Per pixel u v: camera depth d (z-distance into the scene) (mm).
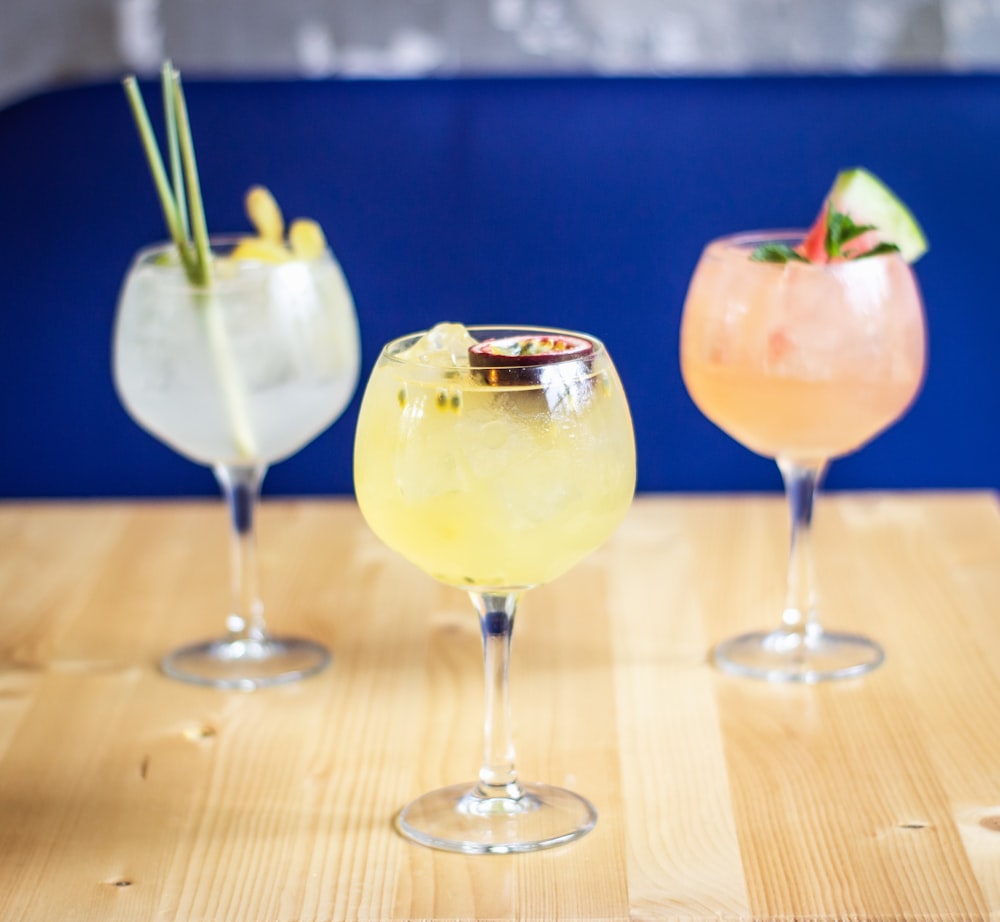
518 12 1915
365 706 1239
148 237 1975
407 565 1414
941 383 2006
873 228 1275
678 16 1911
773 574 1391
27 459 2059
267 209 1357
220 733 1216
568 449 1095
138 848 1117
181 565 1420
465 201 1964
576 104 1939
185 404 1298
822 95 1932
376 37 1924
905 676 1260
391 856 1106
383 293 1989
